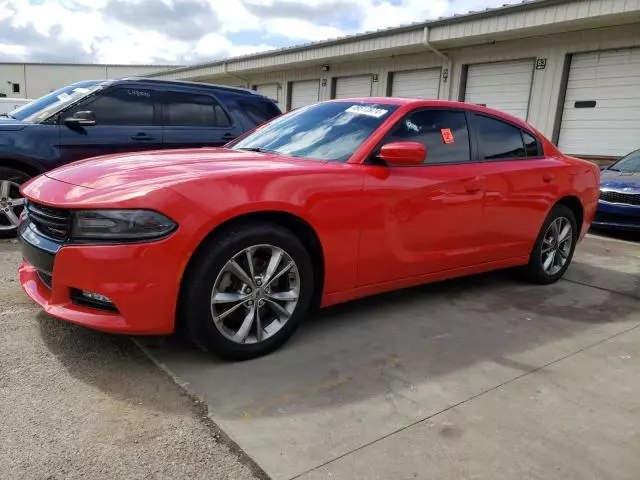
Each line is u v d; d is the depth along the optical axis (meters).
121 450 2.12
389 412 2.49
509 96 12.15
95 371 2.73
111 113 5.89
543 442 2.31
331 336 3.34
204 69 22.20
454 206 3.74
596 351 3.31
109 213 2.53
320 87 17.41
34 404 2.40
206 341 2.76
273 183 2.88
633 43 9.87
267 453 2.15
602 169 8.45
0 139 5.18
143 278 2.54
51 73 44.12
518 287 4.64
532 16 10.40
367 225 3.26
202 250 2.68
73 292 2.71
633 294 4.58
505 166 4.17
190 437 2.23
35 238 2.81
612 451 2.27
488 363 3.07
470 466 2.12
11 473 1.95
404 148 3.22
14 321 3.27
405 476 2.05
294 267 3.00
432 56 13.59
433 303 4.08
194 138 6.36
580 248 6.53
